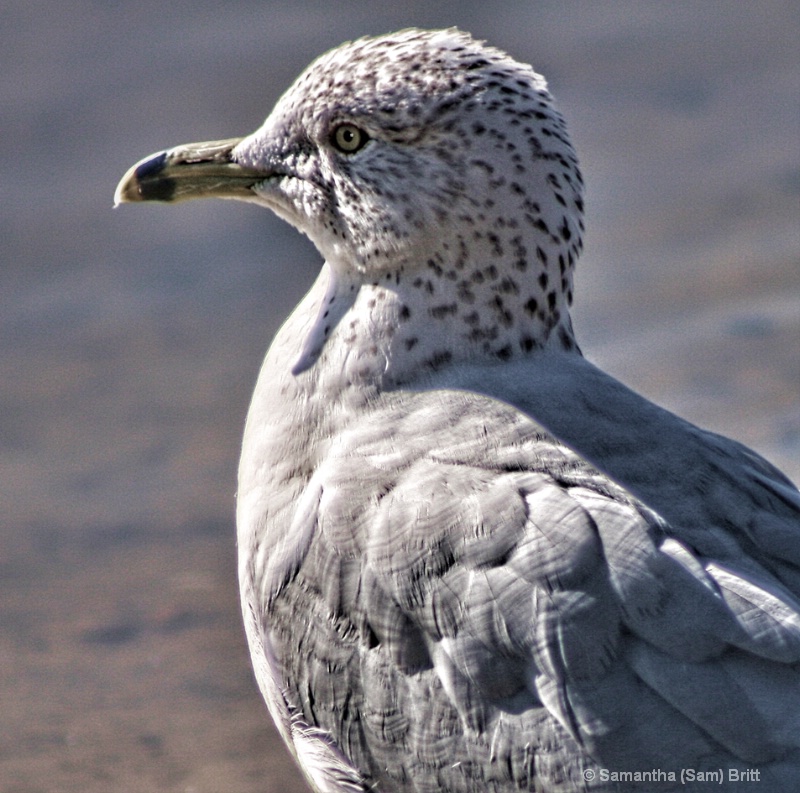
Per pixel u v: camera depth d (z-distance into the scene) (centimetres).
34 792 1238
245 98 2656
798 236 2142
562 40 2966
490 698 815
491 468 858
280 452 948
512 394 903
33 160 2570
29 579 1569
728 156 2453
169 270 2264
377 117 916
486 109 907
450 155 905
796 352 1789
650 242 2173
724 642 780
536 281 922
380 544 853
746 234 2164
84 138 2614
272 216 2430
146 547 1614
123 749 1295
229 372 1977
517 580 810
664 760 773
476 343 925
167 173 1017
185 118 2609
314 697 898
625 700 784
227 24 3020
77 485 1744
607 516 817
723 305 1941
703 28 3025
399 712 852
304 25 2973
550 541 812
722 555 825
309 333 964
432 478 860
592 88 2759
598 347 1852
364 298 940
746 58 2866
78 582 1562
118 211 2445
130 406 1909
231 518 1664
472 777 827
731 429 1609
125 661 1431
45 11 3164
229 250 2325
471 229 910
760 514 851
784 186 2325
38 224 2412
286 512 930
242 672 1417
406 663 845
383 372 927
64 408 1914
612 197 2348
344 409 929
